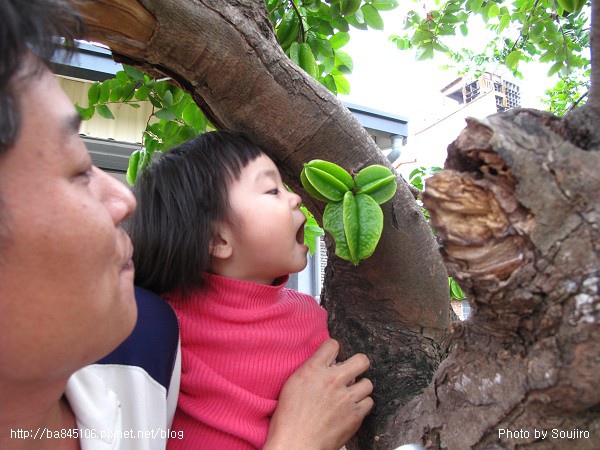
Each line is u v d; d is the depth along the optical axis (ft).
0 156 1.67
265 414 3.29
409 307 3.84
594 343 2.06
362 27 5.30
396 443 3.25
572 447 2.31
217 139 3.65
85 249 1.86
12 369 1.90
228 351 3.40
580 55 7.04
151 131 5.62
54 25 1.94
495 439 2.52
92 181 2.19
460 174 2.32
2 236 1.69
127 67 4.83
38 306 1.82
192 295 3.57
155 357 3.03
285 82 3.43
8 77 1.61
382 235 3.66
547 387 2.23
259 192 3.51
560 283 2.14
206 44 3.17
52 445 2.52
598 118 2.36
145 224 3.61
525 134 2.21
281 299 3.78
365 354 3.84
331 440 3.02
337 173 3.46
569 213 2.14
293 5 4.72
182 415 3.35
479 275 2.30
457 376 2.76
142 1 2.92
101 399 2.72
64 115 1.85
